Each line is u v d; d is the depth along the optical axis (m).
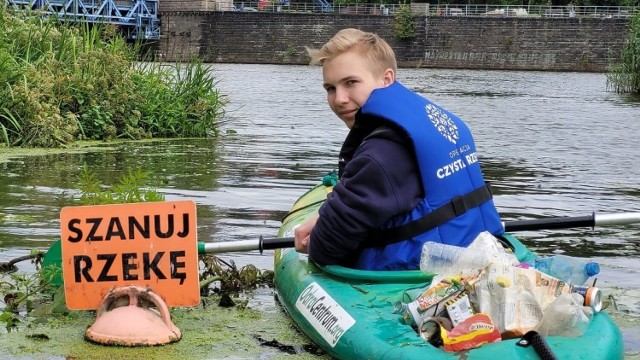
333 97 4.10
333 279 3.89
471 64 53.25
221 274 4.79
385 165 3.70
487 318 3.15
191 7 58.69
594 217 4.44
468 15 54.00
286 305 4.14
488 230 4.00
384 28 54.72
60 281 4.38
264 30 57.44
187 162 10.10
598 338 3.15
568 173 10.29
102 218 3.97
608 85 34.69
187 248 3.99
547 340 3.09
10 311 4.25
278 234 5.09
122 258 3.98
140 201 4.71
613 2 59.25
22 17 12.72
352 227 3.76
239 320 4.20
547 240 6.34
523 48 52.22
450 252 3.42
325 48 4.09
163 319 3.88
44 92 11.16
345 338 3.42
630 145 13.88
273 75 40.50
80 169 9.12
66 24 12.34
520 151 12.71
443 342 3.13
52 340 3.83
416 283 3.72
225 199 7.70
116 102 12.17
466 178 3.91
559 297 3.18
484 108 22.36
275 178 9.09
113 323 3.80
